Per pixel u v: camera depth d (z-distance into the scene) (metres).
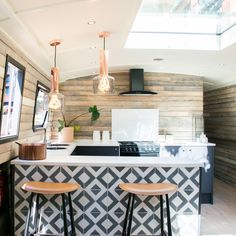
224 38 3.70
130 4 2.32
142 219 2.92
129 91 5.49
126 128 5.70
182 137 5.78
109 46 3.60
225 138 6.38
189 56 4.22
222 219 3.97
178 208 2.94
